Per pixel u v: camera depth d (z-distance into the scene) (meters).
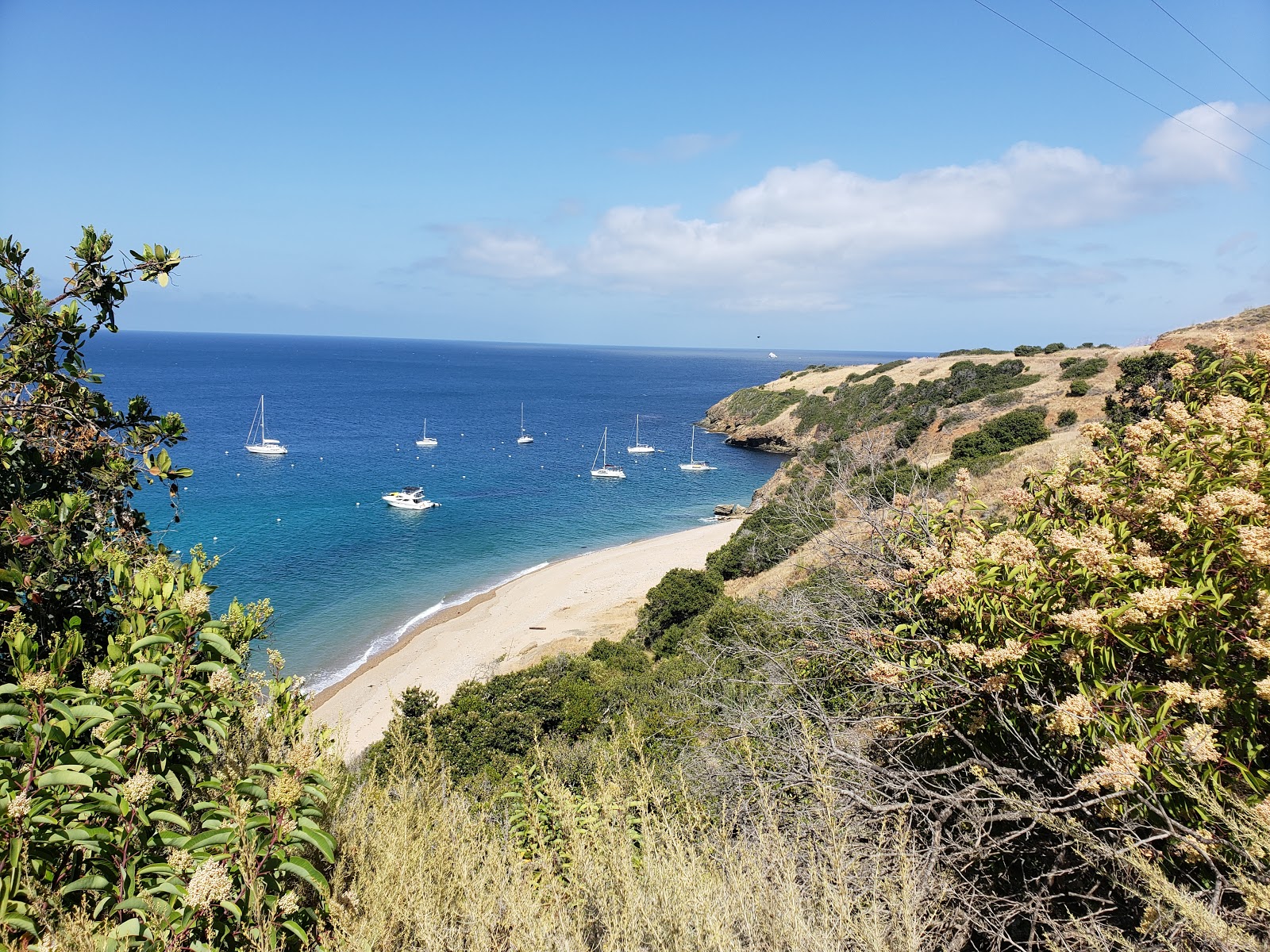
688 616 20.28
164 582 2.50
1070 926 2.42
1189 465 3.01
